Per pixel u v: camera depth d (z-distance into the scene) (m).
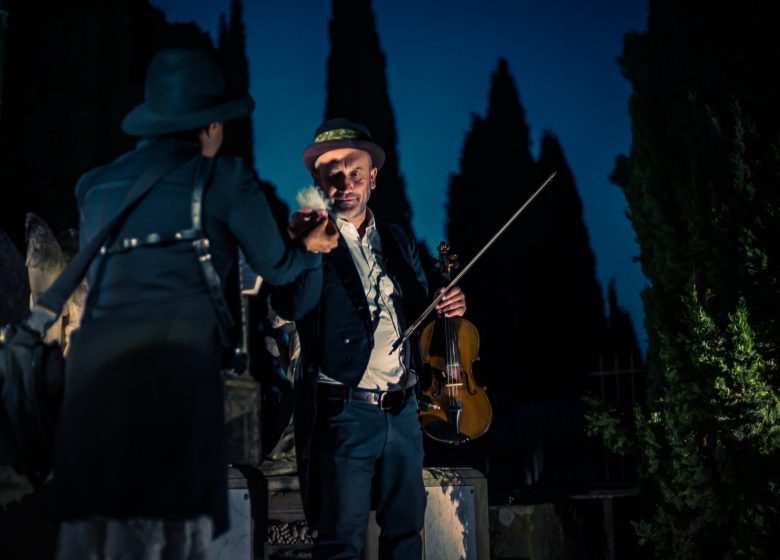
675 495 4.43
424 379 3.46
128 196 2.21
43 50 6.36
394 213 10.10
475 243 10.43
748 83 4.46
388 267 3.33
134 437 2.03
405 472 3.07
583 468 6.46
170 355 2.07
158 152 2.31
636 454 4.84
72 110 6.33
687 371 4.43
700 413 4.32
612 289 10.41
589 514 5.19
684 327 4.57
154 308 2.12
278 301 2.94
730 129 4.47
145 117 2.35
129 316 2.11
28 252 4.09
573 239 10.42
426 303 3.38
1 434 2.25
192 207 2.21
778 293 4.16
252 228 2.30
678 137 4.67
